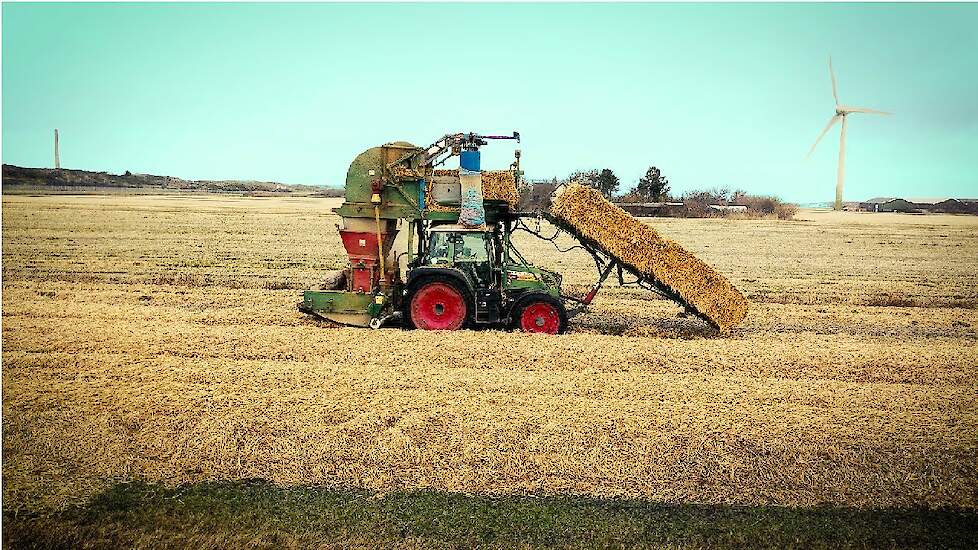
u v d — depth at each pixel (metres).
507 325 12.73
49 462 6.55
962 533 5.77
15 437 7.02
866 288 19.73
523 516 5.86
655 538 5.60
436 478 6.43
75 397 8.17
